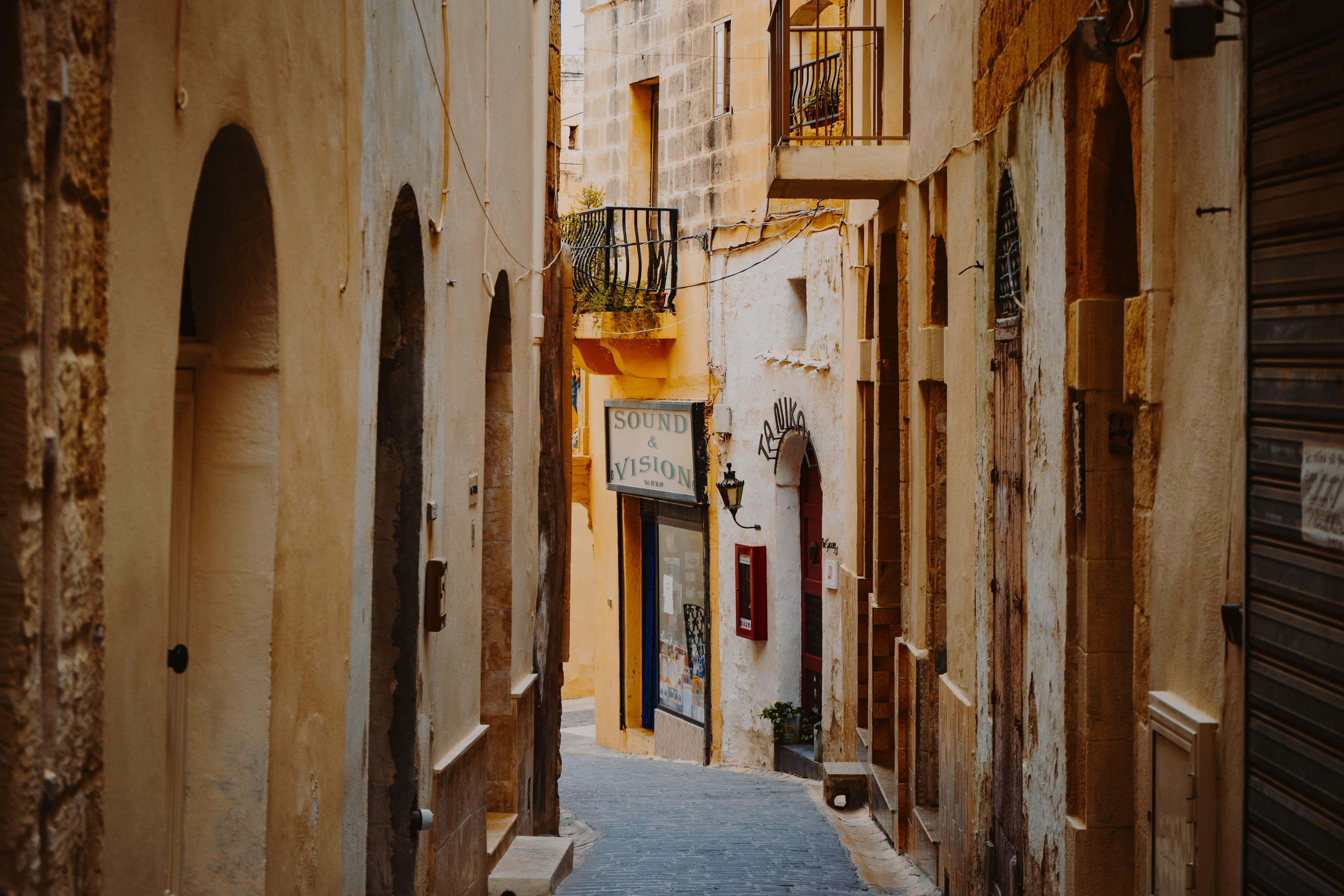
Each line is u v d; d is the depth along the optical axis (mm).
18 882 2527
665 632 18859
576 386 24219
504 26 9047
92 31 2828
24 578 2527
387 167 5875
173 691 4273
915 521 10289
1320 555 3441
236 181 4148
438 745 7234
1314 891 3443
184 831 4309
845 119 12602
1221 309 4199
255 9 4059
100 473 2893
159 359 3348
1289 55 3627
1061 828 5938
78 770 2795
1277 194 3705
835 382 14344
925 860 9609
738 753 16688
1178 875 4348
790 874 9750
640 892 8977
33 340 2551
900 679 10680
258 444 4332
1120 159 5688
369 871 6547
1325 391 3418
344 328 5246
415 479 6656
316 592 4906
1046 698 6262
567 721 23375
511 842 9250
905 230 10875
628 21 18906
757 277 16172
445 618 7168
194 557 4332
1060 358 6062
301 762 4754
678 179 17812
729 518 16828
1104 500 5707
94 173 2844
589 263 17906
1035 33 6613
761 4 16172
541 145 10773
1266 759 3750
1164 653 4691
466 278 7781
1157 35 4742
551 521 11195
